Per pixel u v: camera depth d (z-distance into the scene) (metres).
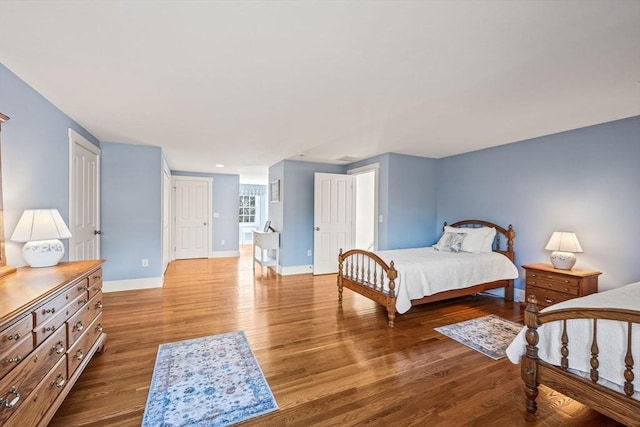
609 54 1.79
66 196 2.89
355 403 1.82
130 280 4.27
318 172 5.73
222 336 2.76
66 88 2.29
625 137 3.06
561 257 3.32
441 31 1.57
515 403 1.84
